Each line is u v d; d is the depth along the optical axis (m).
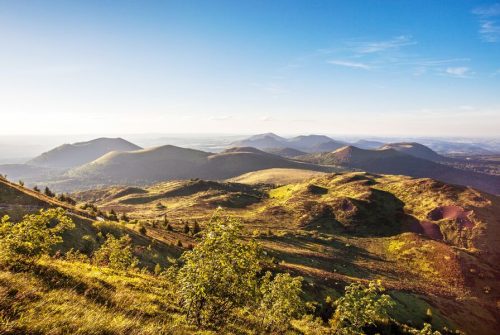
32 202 67.69
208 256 13.45
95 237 56.47
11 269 13.12
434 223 180.38
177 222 170.25
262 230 164.88
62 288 12.38
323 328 29.34
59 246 44.56
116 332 8.44
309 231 175.00
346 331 23.20
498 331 90.19
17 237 15.30
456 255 138.12
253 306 20.50
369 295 23.38
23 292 9.57
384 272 120.75
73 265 19.95
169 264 59.44
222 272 13.02
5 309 8.14
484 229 164.88
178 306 16.59
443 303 95.00
